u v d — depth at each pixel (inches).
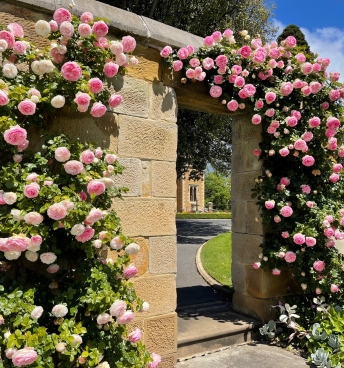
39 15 88.3
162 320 104.4
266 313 133.1
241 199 144.5
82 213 71.1
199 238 447.5
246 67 124.3
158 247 104.9
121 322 73.0
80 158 80.3
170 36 110.1
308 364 108.1
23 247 65.6
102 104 85.9
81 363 69.0
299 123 134.0
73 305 77.4
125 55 90.7
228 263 243.1
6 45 74.9
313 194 135.8
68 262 88.0
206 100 125.8
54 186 73.4
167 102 109.8
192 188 1405.0
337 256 131.3
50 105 82.5
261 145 135.4
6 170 73.8
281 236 133.2
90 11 94.0
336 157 144.3
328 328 113.9
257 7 423.8
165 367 104.1
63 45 83.8
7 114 75.9
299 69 131.2
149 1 381.4
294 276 137.4
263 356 113.9
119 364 77.0
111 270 82.8
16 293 68.7
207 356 113.6
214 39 118.7
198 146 440.8
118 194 89.7
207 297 170.4
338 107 136.9
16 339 61.4
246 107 133.1
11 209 72.8
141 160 103.1
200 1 380.2
